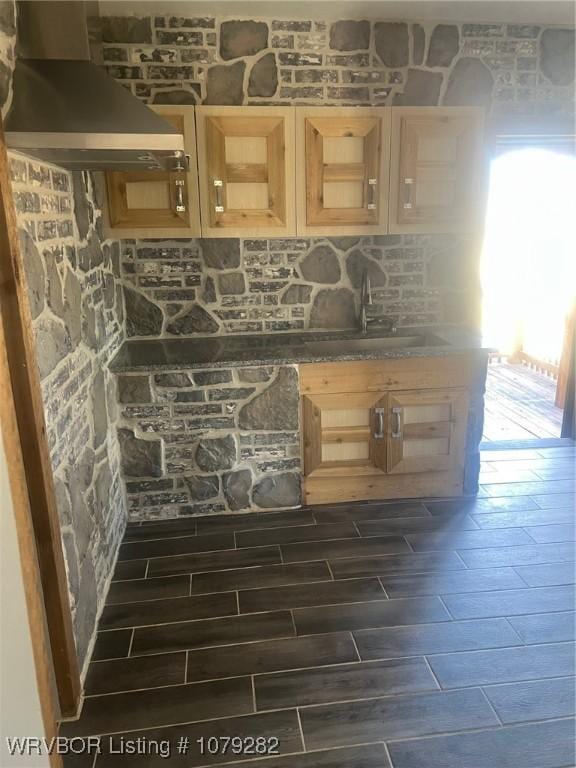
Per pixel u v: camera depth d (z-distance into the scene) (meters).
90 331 2.47
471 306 3.67
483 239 3.57
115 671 2.09
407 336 3.45
